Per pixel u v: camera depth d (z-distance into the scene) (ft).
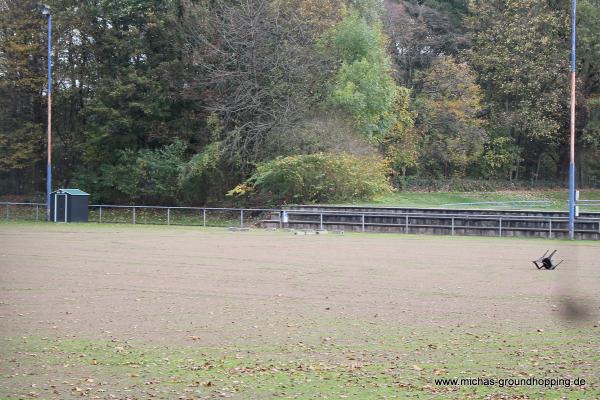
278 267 96.68
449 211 176.35
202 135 240.53
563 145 309.01
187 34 234.99
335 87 224.12
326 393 40.32
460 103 270.26
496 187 294.87
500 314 63.00
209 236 153.99
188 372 44.52
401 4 297.53
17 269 93.35
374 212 179.73
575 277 87.45
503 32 285.84
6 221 204.85
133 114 245.04
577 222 156.35
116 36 245.86
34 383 42.27
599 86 291.58
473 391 40.75
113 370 44.98
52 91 256.32
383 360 47.26
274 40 223.30
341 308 65.72
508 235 158.92
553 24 280.72
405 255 113.80
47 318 60.75
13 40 252.21
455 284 81.20
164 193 239.71
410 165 278.67
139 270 92.79
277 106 221.05
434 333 55.16
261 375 43.86
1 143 251.39
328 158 204.54
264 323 58.80
